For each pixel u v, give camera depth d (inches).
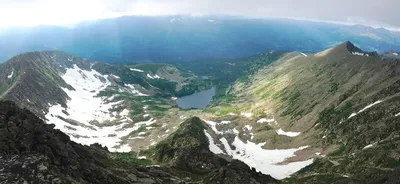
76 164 3427.7
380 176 6481.3
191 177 6545.3
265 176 6953.7
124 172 4554.6
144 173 5118.1
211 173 6082.7
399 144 7859.3
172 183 5108.3
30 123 3484.3
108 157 6156.5
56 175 2790.4
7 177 2625.5
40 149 3238.2
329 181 7396.7
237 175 5743.1
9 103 3683.6
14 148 3068.4
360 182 6683.1
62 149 3513.8
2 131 3198.8
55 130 4104.3
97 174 3614.7
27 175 2689.5
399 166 6909.5
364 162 7765.8
